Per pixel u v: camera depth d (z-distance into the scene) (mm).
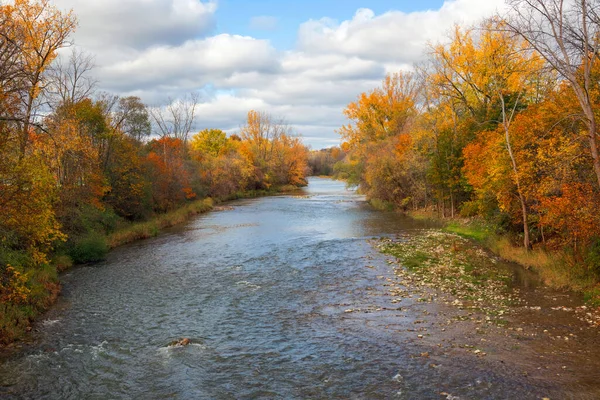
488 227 33844
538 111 25125
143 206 45406
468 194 43594
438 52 42625
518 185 24703
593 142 17750
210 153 106250
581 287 18953
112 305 18922
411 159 48219
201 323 16547
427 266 24547
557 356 12742
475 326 15367
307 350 13773
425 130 45875
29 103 23250
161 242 35062
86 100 39125
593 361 12336
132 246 33406
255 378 11992
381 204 58438
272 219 48906
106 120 40906
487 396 10586
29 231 18969
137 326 16297
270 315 17312
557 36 17703
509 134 26406
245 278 23203
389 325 15758
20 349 14234
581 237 20422
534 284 20641
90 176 33094
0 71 17672
